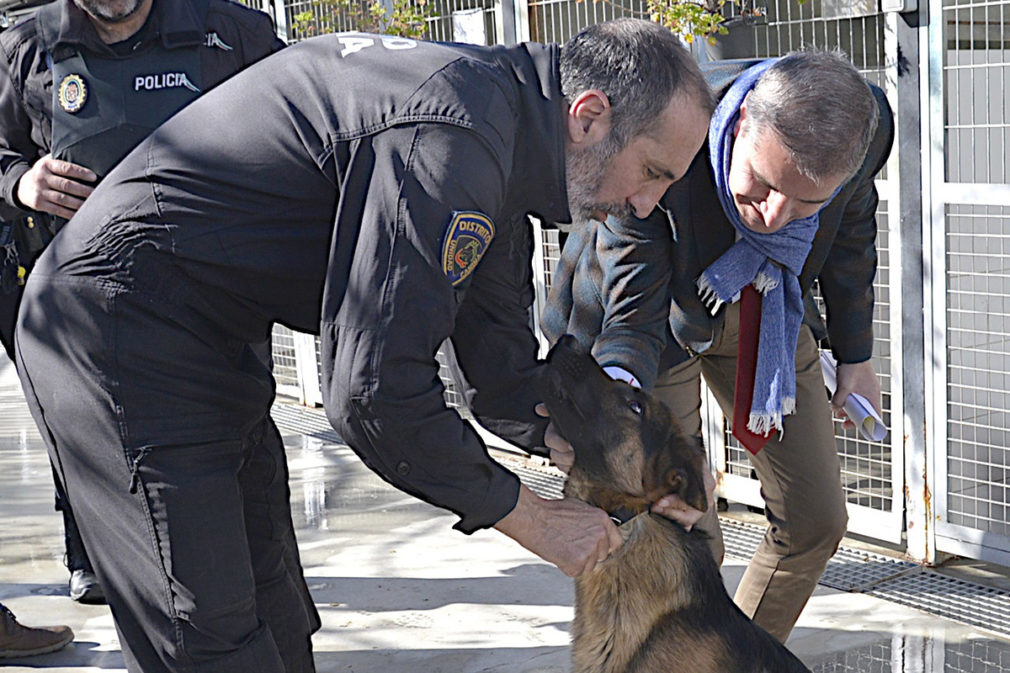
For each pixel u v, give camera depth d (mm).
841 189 2980
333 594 4395
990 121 4102
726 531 4840
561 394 2820
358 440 2033
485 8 5730
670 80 2080
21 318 2309
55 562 4832
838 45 3936
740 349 3043
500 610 4156
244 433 2371
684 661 2738
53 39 3182
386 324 1932
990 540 4121
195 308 2180
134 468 2195
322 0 6305
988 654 3633
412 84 1990
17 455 6516
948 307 4141
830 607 4074
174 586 2240
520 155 2105
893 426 4410
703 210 2918
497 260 2678
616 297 2988
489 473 2143
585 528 2336
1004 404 4160
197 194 2117
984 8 4027
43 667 3834
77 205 3080
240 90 2176
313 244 2117
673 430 2855
